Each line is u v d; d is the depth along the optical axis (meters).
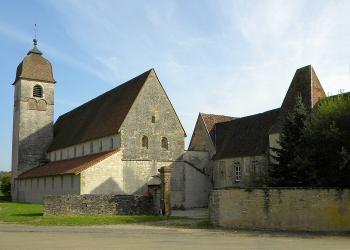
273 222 23.55
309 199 23.02
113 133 41.97
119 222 27.47
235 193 24.75
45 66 61.97
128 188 40.69
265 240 18.83
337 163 24.53
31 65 61.00
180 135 44.72
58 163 52.38
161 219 29.22
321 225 22.80
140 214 32.19
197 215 33.00
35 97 60.84
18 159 59.09
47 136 61.09
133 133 41.91
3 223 27.20
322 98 35.16
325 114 26.14
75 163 44.91
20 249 15.51
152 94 43.88
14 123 62.91
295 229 23.08
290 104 38.22
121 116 42.84
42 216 30.38
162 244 17.11
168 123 44.28
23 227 24.70
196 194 44.41
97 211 31.38
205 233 21.72
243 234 21.34
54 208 30.69
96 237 19.59
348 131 24.59
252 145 41.81
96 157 41.97
